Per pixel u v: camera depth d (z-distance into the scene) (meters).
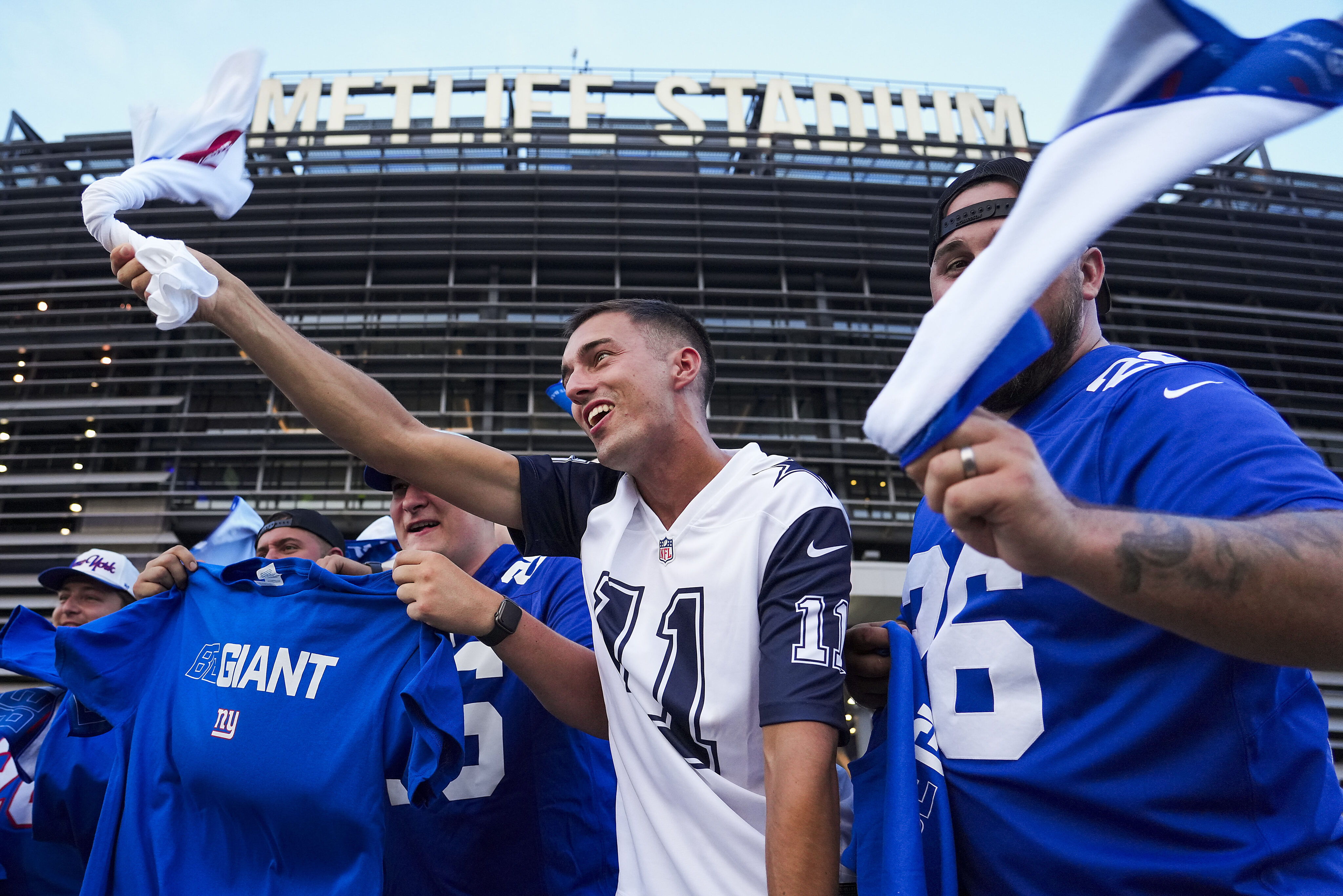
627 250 22.81
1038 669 1.17
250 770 1.94
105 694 2.07
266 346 1.56
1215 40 0.68
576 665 1.75
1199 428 1.04
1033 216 0.72
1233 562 0.75
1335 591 0.75
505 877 2.01
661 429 1.58
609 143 24.77
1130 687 1.09
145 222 22.33
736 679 1.36
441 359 20.11
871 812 1.40
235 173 1.67
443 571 1.74
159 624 2.22
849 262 22.50
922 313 22.16
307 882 1.87
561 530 1.72
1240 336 21.89
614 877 2.08
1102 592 0.77
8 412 19.48
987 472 0.73
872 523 18.53
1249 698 1.02
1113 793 1.07
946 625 1.33
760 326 21.58
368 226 22.77
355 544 3.09
